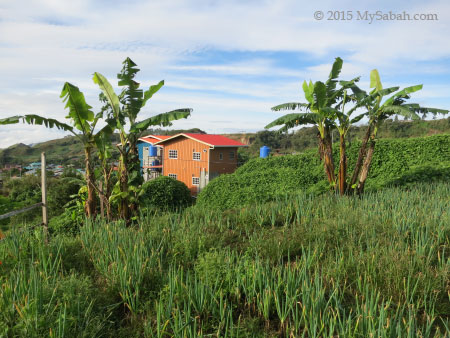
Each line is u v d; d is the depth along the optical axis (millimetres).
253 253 5828
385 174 16531
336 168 18531
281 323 3646
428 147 17203
